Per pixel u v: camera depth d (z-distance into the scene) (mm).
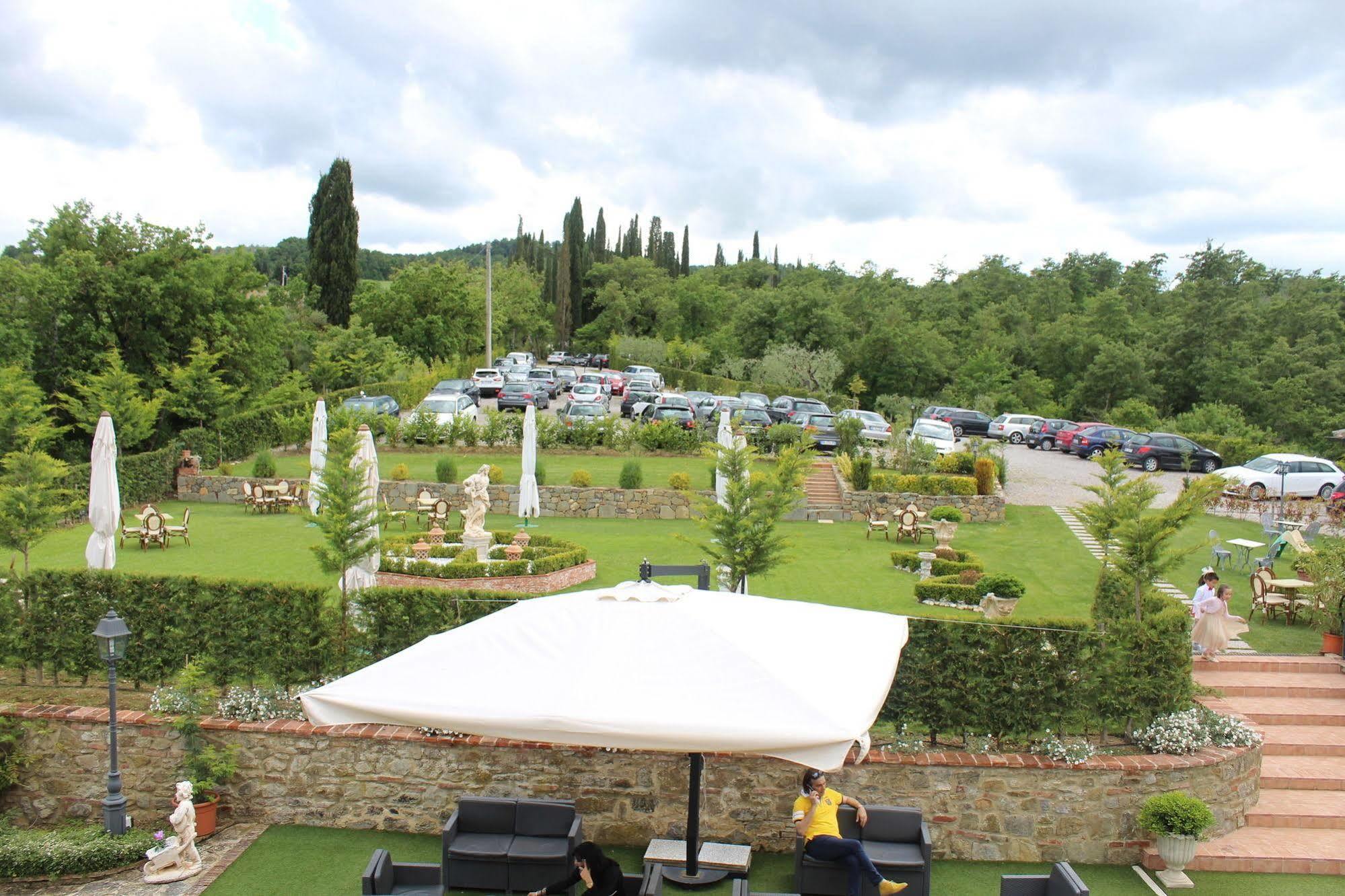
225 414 38875
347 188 73938
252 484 30609
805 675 8234
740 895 8992
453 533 25469
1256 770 12695
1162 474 41000
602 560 24719
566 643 8531
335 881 11109
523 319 108000
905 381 74750
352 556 14281
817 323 76062
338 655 13539
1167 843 11234
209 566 22609
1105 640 12469
